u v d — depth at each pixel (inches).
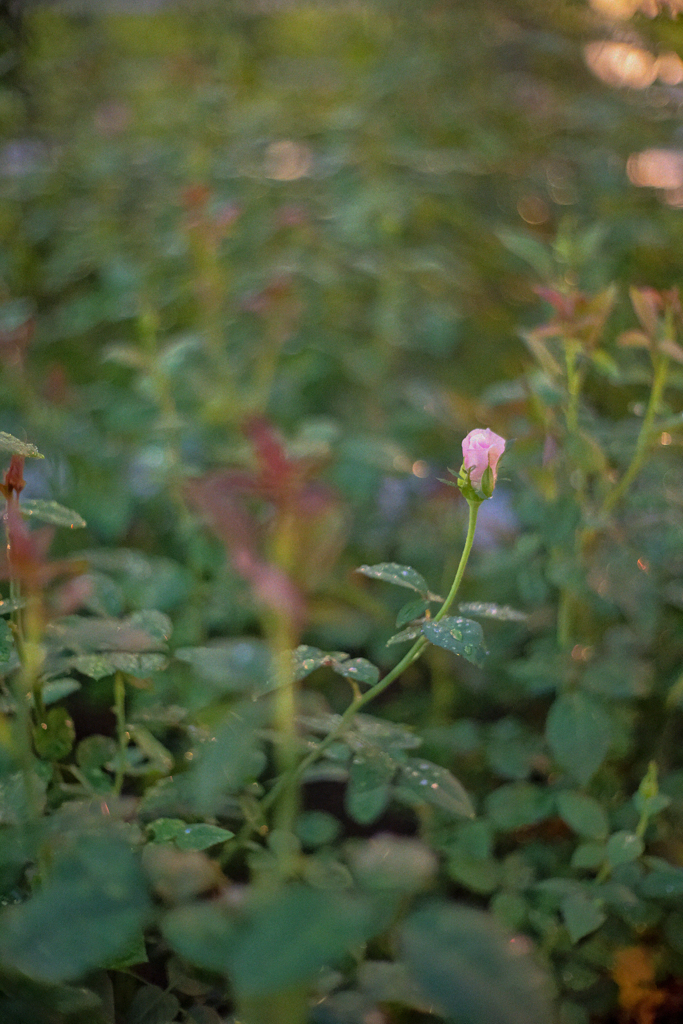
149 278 71.5
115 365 75.3
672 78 74.1
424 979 30.3
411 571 40.1
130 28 109.3
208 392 61.5
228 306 68.9
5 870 36.2
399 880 34.4
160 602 51.8
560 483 48.3
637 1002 43.4
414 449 68.6
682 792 47.5
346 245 75.7
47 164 85.4
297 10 110.7
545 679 48.1
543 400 47.0
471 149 90.0
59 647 38.9
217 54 98.3
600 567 47.6
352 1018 35.9
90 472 61.5
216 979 40.8
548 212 89.0
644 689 48.7
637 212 80.9
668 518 47.6
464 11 91.2
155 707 43.2
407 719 55.0
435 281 79.3
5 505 39.6
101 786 42.3
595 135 88.9
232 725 35.1
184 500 52.8
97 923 31.5
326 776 45.5
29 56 85.2
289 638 36.7
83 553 48.4
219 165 84.0
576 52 84.3
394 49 94.4
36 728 41.0
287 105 98.7
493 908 44.6
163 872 36.5
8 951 31.0
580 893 42.4
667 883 41.9
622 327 66.0
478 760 52.4
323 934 30.4
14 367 57.8
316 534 35.2
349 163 82.7
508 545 55.7
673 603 49.5
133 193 84.9
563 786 47.0
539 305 79.2
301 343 69.9
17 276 79.2
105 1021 36.4
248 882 46.3
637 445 47.6
